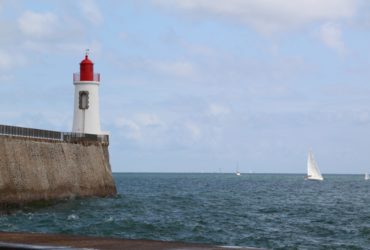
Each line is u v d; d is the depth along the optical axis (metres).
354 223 54.41
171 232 45.34
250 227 50.06
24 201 60.75
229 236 44.00
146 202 79.88
